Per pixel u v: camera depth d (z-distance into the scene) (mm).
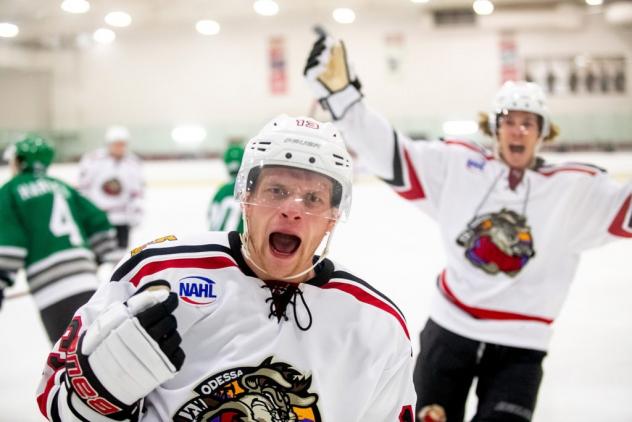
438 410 2494
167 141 17453
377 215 10484
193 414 1267
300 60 19203
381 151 2545
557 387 3715
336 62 2510
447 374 2504
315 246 1298
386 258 7336
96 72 19828
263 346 1269
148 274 1305
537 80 18609
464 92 18812
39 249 3338
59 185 3529
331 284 1334
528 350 2430
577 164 2498
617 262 7332
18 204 3324
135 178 7711
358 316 1329
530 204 2473
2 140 17000
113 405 1162
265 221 1264
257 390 1268
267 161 1269
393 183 2611
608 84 18391
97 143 17844
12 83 19797
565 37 18438
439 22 18641
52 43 19500
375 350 1328
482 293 2467
